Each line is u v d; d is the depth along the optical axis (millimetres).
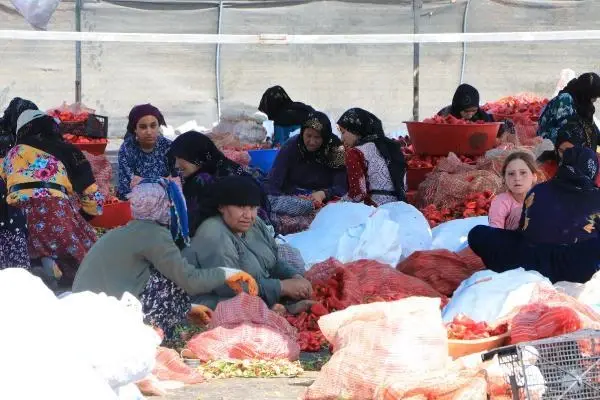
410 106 29172
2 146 16438
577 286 11016
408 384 8102
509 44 29156
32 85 27188
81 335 6977
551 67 29156
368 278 11883
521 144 17906
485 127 16609
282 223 14859
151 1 27562
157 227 10234
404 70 29078
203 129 25453
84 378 6312
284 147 16031
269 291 11172
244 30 28375
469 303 10312
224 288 10914
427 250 13062
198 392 8953
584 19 28875
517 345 7582
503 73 29219
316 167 15922
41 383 6137
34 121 13484
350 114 15219
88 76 27516
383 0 28516
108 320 7141
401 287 11828
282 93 20234
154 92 27984
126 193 15891
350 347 8789
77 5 26875
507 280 10438
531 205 11758
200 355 9828
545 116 17219
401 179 14859
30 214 13133
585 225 11547
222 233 10984
